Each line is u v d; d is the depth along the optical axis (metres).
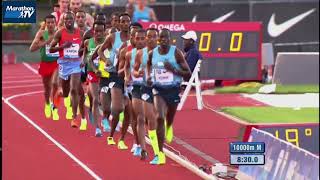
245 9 88.25
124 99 43.03
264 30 88.56
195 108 61.56
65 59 49.28
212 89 74.38
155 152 39.66
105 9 83.75
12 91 75.38
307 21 88.62
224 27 73.44
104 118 48.69
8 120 53.91
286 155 32.72
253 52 73.88
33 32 113.50
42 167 38.69
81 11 49.41
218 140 47.84
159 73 38.47
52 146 44.38
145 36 39.09
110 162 40.09
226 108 61.56
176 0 95.75
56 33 49.03
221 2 87.88
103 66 43.53
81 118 49.94
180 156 41.16
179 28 72.25
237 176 36.41
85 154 42.16
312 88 72.31
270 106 63.75
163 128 39.12
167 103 39.50
